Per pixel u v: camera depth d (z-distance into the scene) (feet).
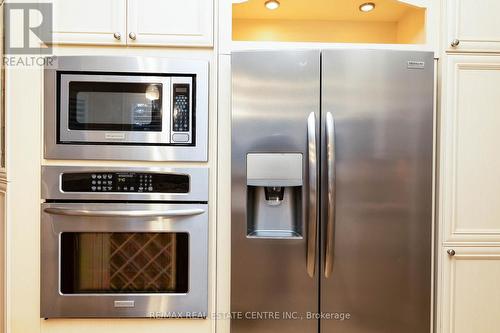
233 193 3.87
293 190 4.09
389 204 3.87
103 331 4.01
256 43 4.08
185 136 3.98
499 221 4.05
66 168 3.94
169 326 4.04
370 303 3.88
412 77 3.87
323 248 3.84
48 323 3.97
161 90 3.97
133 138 3.97
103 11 4.04
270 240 3.87
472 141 4.03
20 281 3.94
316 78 3.84
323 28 5.27
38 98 3.94
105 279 3.98
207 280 4.01
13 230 3.94
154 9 4.05
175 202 4.02
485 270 4.05
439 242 4.02
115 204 3.96
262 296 3.89
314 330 3.89
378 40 5.25
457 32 4.02
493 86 4.03
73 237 3.95
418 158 3.88
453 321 4.03
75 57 3.92
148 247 4.00
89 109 3.95
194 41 4.05
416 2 4.13
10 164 3.93
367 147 3.85
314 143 3.75
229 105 4.07
